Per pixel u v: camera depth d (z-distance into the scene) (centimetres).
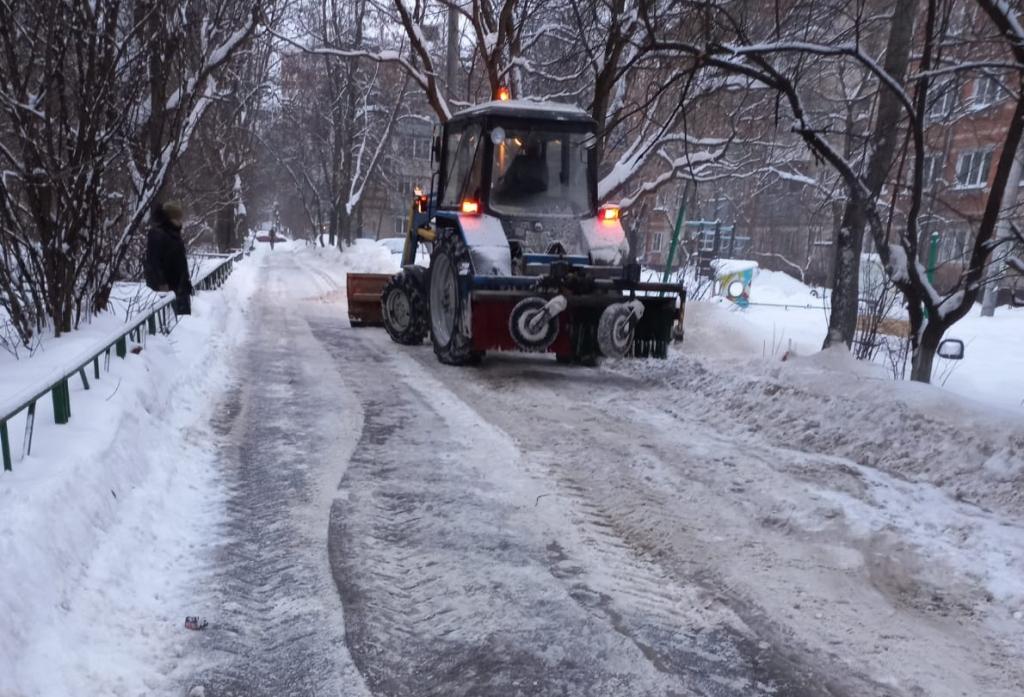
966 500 442
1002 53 714
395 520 404
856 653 291
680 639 297
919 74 654
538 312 745
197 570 346
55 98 687
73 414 449
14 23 627
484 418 614
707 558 366
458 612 313
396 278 1022
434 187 1005
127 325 595
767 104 1345
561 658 283
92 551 327
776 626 308
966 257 881
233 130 2288
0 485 328
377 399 674
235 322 1145
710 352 967
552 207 864
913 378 752
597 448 535
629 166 1212
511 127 849
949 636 304
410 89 3244
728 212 3170
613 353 764
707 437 571
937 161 1120
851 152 910
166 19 760
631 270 790
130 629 291
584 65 1158
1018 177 1352
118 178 888
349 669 275
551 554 367
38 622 266
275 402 654
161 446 488
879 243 750
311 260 3306
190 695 258
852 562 362
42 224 670
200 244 2644
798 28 748
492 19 1346
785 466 497
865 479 470
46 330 709
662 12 757
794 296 1977
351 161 3441
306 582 337
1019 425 488
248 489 448
